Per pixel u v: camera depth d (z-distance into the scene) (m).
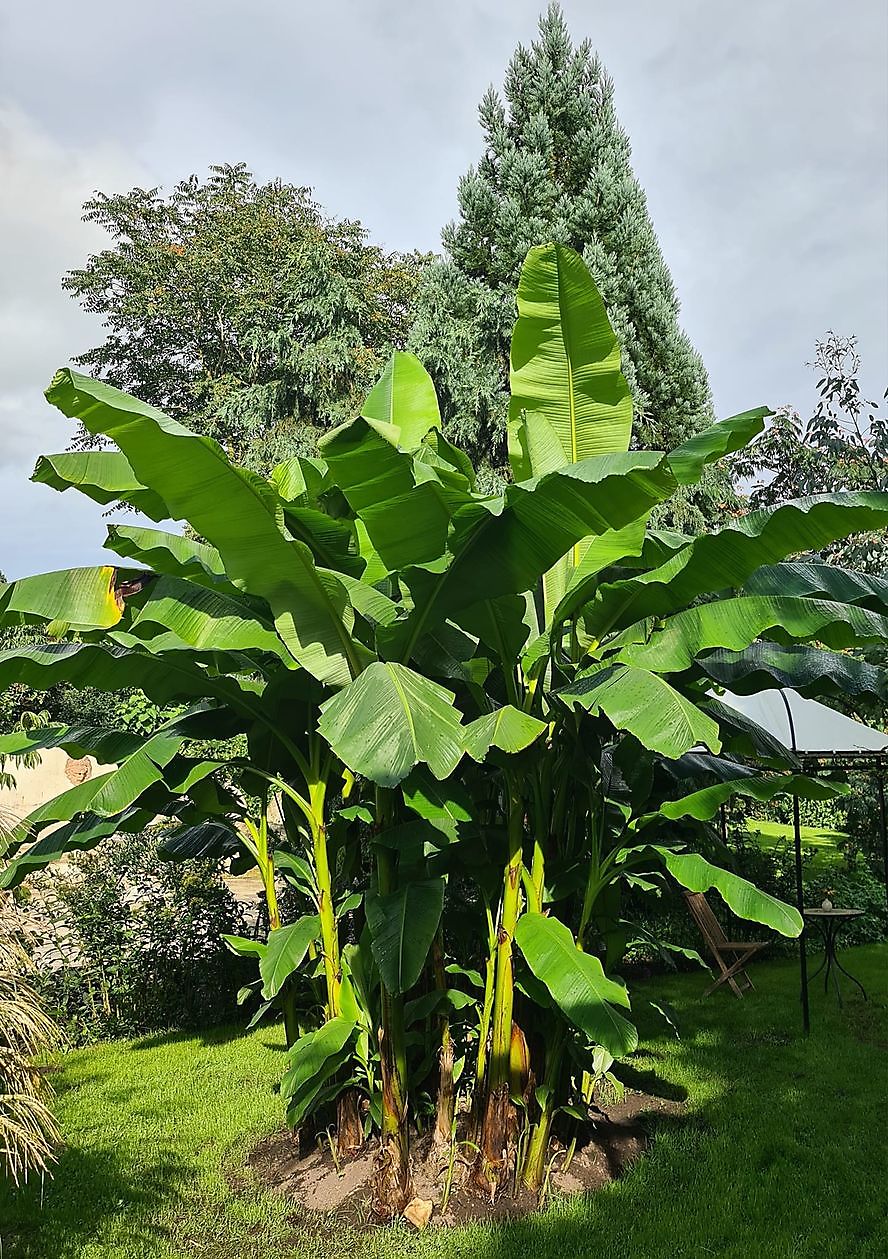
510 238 17.80
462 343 17.12
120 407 3.16
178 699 5.16
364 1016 4.68
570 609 4.45
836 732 8.59
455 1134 4.77
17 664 4.59
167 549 4.42
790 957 10.05
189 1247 4.20
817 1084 6.15
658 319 17.41
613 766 5.23
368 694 3.73
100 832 5.21
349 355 17.39
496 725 3.84
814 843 14.83
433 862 4.79
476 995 5.55
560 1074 4.99
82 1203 4.61
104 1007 7.58
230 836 6.25
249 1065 6.72
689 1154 5.05
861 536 11.85
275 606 4.14
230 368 21.48
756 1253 4.05
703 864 4.43
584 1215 4.37
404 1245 4.13
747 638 3.95
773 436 13.15
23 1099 3.94
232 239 20.64
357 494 3.66
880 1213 4.43
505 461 17.97
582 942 4.71
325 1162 4.93
